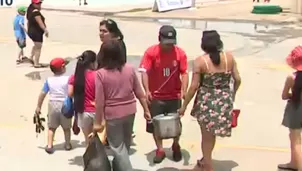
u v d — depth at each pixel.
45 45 16.72
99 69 5.58
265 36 19.66
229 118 5.80
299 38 19.11
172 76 6.42
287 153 7.28
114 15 27.11
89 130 6.36
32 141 7.72
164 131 6.12
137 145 7.55
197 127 8.44
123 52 5.45
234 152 7.31
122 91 5.40
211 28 21.97
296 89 5.98
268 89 11.10
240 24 23.53
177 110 6.54
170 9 29.48
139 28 21.53
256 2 35.38
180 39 18.42
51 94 7.00
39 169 6.62
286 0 35.75
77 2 34.53
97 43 17.38
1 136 7.93
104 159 5.45
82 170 6.59
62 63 7.00
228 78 5.79
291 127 6.20
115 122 5.43
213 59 5.69
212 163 6.86
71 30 20.81
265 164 6.86
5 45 16.73
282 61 14.43
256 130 8.30
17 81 11.73
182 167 6.68
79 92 6.24
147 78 6.36
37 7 13.24
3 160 6.93
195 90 5.84
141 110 9.42
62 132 8.10
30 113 9.22
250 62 14.26
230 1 36.78
